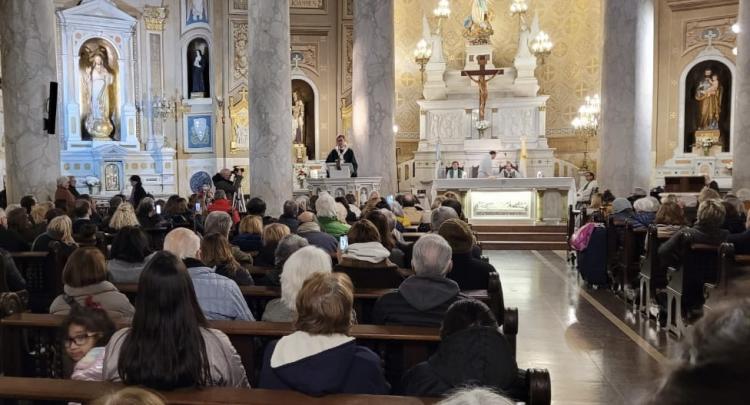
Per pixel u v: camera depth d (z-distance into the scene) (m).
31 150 10.52
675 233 6.74
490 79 19.45
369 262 4.92
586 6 20.64
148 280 2.50
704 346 0.97
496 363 2.37
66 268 3.90
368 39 14.18
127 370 2.50
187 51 21.06
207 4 20.62
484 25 20.53
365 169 14.28
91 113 20.33
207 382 2.61
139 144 20.86
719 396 0.93
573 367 5.82
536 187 15.53
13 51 10.41
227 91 20.47
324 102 21.00
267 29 11.91
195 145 21.03
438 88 20.86
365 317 4.71
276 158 11.97
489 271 4.94
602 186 13.55
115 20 20.34
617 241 9.50
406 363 3.52
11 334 3.70
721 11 18.23
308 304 2.61
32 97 10.47
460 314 2.63
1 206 12.99
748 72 11.66
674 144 18.95
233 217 10.45
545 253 13.98
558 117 21.16
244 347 3.62
